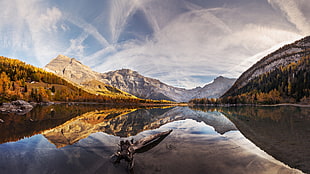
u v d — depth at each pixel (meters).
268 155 7.82
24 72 168.62
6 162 6.81
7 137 11.60
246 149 8.91
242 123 20.16
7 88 98.19
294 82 128.62
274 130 14.63
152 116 32.88
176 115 35.44
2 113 32.00
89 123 20.25
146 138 11.48
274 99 126.62
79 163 6.75
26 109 45.69
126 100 189.25
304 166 6.45
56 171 5.98
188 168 6.38
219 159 7.32
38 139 11.04
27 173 5.78
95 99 162.12
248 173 5.92
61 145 9.58
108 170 6.14
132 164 6.73
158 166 6.56
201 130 15.20
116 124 19.62
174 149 8.95
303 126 16.67
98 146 9.41
